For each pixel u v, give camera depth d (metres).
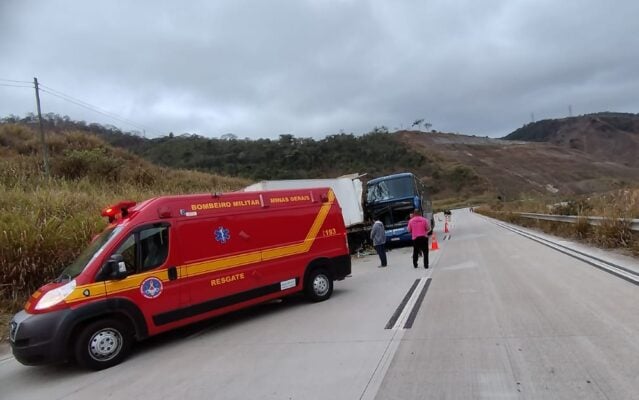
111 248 7.16
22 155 31.53
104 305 6.85
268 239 9.18
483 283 9.99
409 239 21.92
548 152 180.00
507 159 164.25
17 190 16.14
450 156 156.38
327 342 6.60
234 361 6.21
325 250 10.13
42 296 6.73
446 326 6.80
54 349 6.45
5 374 7.08
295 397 4.71
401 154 123.75
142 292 7.28
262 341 7.09
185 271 7.84
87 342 6.69
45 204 14.49
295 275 9.50
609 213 14.56
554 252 13.83
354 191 22.17
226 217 8.62
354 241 21.78
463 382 4.64
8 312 10.06
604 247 13.62
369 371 5.22
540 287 8.91
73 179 28.27
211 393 5.11
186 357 6.75
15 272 10.70
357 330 7.09
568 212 20.23
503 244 17.91
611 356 4.98
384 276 12.83
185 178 36.66
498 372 4.82
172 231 7.82
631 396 4.05
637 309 6.69
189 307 7.80
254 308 9.88
